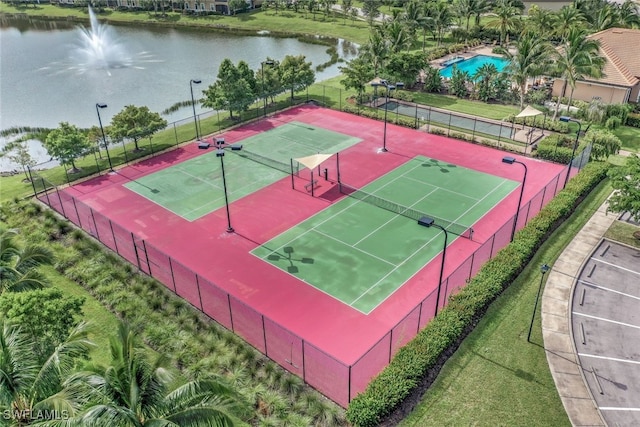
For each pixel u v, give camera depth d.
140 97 67.94
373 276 30.09
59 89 72.31
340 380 23.00
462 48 81.25
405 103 59.78
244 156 46.41
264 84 55.97
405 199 38.66
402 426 20.77
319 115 56.81
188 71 79.12
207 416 14.84
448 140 49.47
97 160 46.78
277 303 28.09
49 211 37.41
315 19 106.75
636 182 32.22
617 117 50.47
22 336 18.20
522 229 32.88
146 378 15.86
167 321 26.33
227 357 23.64
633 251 32.28
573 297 28.28
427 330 24.55
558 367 23.72
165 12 119.69
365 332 25.97
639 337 25.58
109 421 14.02
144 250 31.47
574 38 49.00
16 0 134.62
